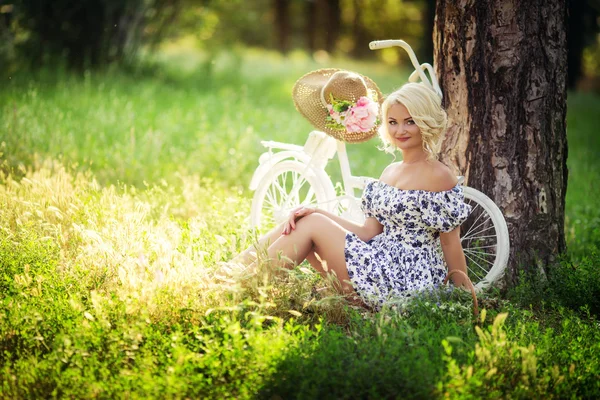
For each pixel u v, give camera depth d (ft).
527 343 12.53
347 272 14.20
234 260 14.53
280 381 10.69
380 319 12.02
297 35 136.98
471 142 16.96
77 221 16.84
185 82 50.08
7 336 12.10
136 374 10.76
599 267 16.69
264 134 34.06
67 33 45.83
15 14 43.83
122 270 12.97
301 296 13.83
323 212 14.93
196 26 56.13
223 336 12.30
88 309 13.09
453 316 12.89
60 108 32.45
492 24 16.34
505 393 10.83
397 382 10.51
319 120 17.40
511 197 16.75
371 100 16.98
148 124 32.35
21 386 10.62
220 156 27.53
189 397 10.55
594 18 77.41
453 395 10.25
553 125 16.80
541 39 16.34
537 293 15.96
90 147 27.02
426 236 14.44
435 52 17.49
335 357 11.19
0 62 40.60
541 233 16.97
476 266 16.92
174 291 13.07
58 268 14.51
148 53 53.36
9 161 23.22
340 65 78.28
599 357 12.04
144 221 17.67
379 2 131.13
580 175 31.37
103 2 45.34
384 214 14.44
